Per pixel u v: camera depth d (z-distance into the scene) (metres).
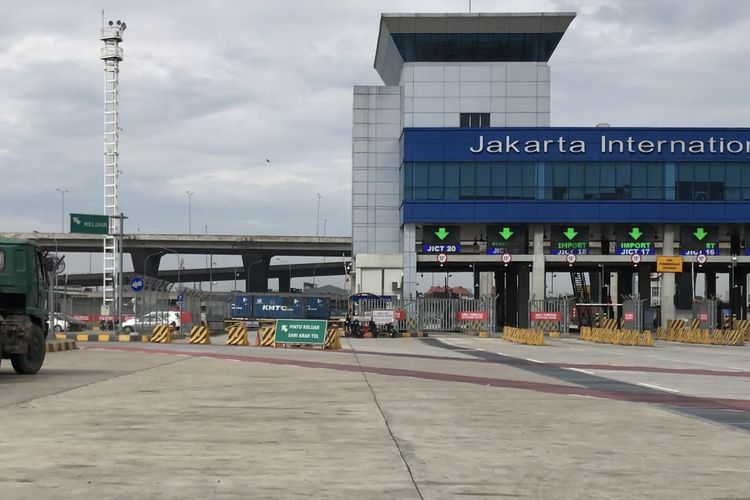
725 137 65.69
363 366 26.75
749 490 8.27
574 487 8.34
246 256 128.50
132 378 21.05
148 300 48.41
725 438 11.80
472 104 73.81
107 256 101.88
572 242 66.44
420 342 49.78
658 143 65.75
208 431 11.97
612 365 29.58
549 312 63.22
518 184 65.94
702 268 75.31
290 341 39.81
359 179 76.00
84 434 11.52
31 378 20.73
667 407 15.96
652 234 66.50
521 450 10.60
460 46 73.81
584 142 65.88
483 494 7.96
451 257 66.62
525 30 72.88
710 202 65.56
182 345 40.78
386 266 74.00
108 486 8.08
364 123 76.12
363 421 13.27
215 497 7.65
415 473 8.97
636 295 64.81
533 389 19.61
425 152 66.25
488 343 49.28
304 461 9.62
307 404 15.62
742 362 32.69
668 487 8.38
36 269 21.48
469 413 14.55
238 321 70.12
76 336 45.44
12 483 8.16
